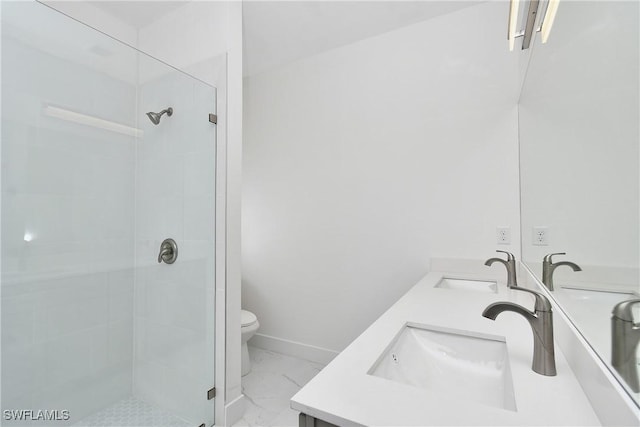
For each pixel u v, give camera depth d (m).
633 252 0.42
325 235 2.45
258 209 2.78
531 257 1.38
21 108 1.41
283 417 1.70
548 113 1.00
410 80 2.17
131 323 1.78
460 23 2.03
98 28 1.87
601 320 0.56
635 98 0.42
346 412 0.58
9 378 1.36
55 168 1.50
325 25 2.17
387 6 1.99
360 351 0.83
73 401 1.54
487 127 1.93
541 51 1.12
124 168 1.76
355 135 2.35
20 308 1.40
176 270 1.71
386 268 2.22
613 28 0.49
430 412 0.58
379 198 2.25
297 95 2.61
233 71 1.67
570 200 0.76
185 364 1.67
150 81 1.74
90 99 1.62
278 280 2.66
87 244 1.61
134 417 1.63
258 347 2.72
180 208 1.70
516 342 0.89
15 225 1.39
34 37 1.44
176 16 1.88
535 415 0.57
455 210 2.01
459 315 1.14
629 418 0.43
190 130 1.68
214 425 1.61
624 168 0.45
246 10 2.01
